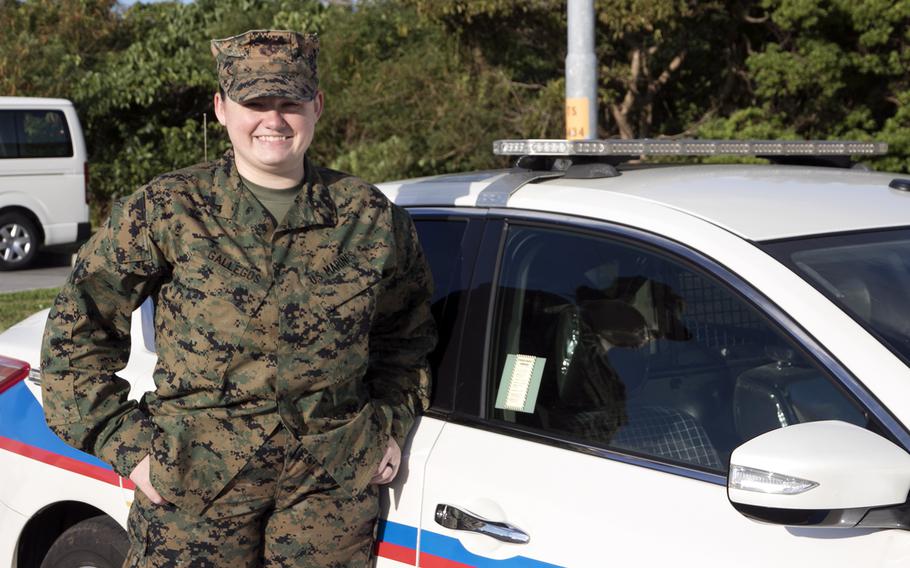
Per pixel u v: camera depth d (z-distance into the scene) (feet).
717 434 6.94
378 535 8.13
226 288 7.36
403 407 8.02
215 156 59.77
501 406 7.93
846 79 45.24
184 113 62.03
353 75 55.77
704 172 9.16
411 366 8.15
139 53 60.03
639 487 6.98
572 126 27.86
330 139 56.49
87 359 7.85
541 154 8.87
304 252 7.56
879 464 5.80
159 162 60.75
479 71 49.11
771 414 6.73
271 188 7.72
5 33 61.11
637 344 7.49
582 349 7.73
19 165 43.55
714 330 7.11
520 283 8.16
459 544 7.61
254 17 61.52
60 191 44.68
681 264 7.32
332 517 7.72
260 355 7.39
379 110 51.52
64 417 7.81
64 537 10.20
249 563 7.79
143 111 61.00
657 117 53.83
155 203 7.51
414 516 7.91
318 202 7.69
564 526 7.08
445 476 7.79
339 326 7.50
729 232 7.32
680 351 7.26
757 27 49.34
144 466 7.63
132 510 8.02
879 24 41.91
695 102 53.47
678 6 42.55
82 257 7.72
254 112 7.52
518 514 7.31
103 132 61.00
